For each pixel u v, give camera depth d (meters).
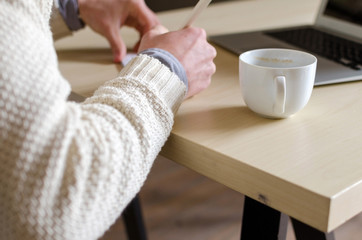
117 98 0.55
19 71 0.46
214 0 1.69
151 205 1.84
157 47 0.69
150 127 0.55
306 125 0.63
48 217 0.46
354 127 0.62
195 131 0.62
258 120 0.66
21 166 0.45
